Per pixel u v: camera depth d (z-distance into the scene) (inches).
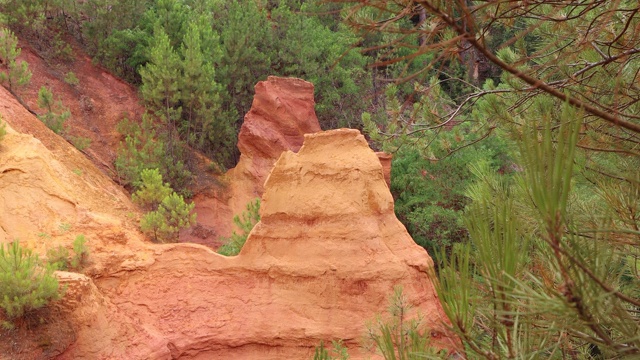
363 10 104.4
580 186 169.6
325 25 1306.6
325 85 1114.7
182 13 1042.7
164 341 531.8
